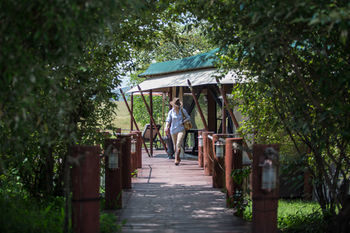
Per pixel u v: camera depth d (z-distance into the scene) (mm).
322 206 5676
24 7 3590
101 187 8070
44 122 4309
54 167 7082
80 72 5809
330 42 4594
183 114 11383
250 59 4996
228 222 5289
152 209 6066
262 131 7359
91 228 4309
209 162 9492
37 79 3725
